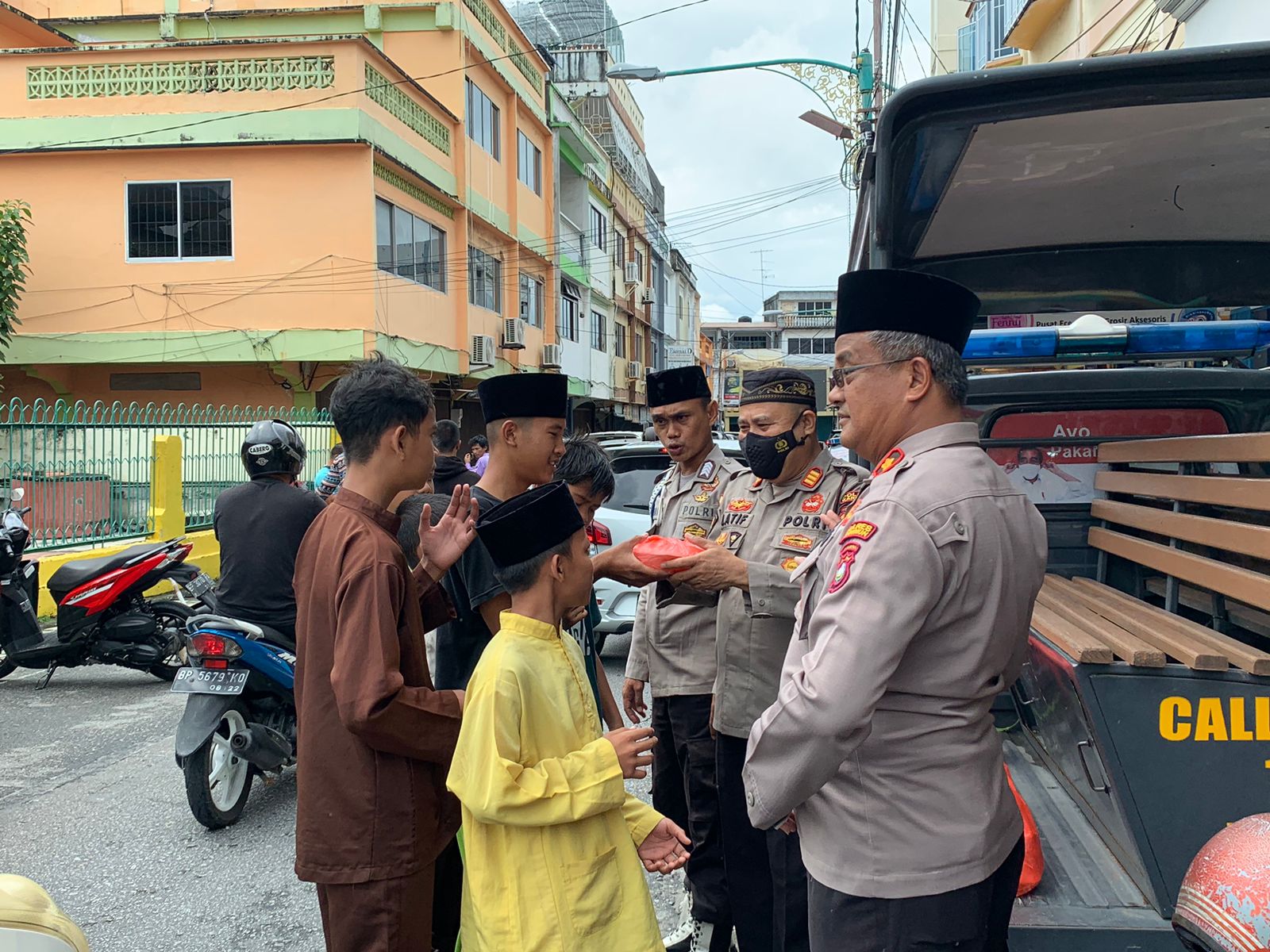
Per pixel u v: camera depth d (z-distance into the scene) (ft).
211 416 37.50
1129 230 11.46
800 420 9.45
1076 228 11.40
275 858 13.08
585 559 6.86
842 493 9.47
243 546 14.48
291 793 15.62
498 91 67.31
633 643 11.82
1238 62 7.48
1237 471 9.72
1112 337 12.41
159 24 58.90
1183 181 9.89
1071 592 10.36
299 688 7.40
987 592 5.72
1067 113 8.18
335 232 47.98
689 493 11.69
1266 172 9.61
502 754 6.11
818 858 6.09
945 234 11.59
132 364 50.03
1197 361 13.06
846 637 5.49
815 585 6.54
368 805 7.07
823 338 190.60
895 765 5.78
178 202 48.26
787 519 9.55
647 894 6.73
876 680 5.41
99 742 18.11
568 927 6.20
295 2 60.39
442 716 7.13
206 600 21.25
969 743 5.84
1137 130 8.55
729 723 9.16
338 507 7.54
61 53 47.73
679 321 161.27
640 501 23.30
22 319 48.49
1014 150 9.04
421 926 7.33
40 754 17.40
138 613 21.26
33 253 48.42
